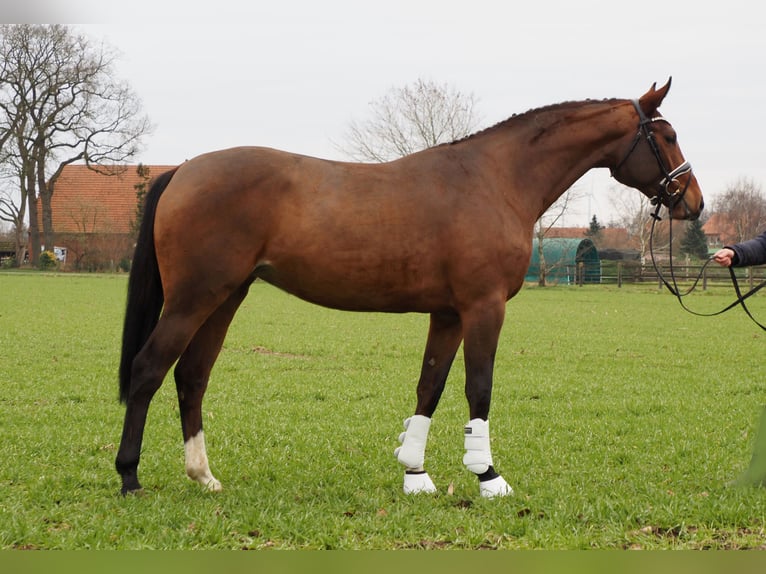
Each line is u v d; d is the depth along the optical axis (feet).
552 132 19.13
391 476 19.71
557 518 15.49
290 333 57.77
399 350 49.55
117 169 185.57
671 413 29.73
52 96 174.60
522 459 22.00
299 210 17.11
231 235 16.85
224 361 42.86
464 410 30.12
